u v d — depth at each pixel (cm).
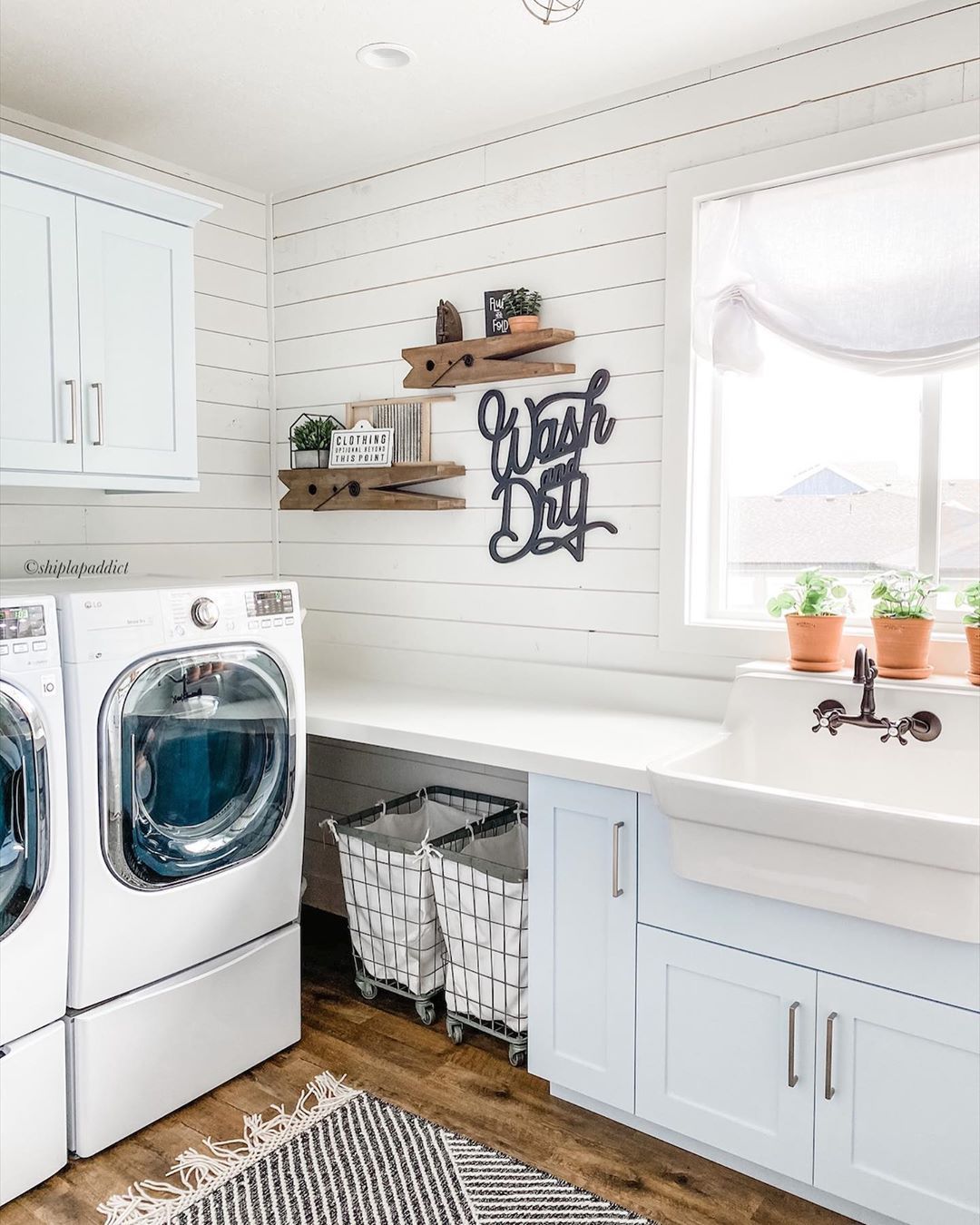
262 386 345
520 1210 194
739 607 267
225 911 234
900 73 222
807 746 226
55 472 236
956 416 231
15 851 193
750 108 242
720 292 244
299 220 336
